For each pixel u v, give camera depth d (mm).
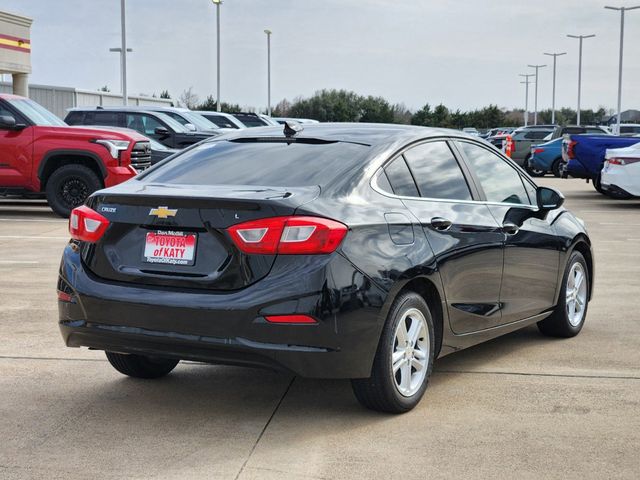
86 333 4641
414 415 4750
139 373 5375
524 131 33781
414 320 4766
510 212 5703
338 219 4375
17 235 12688
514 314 5789
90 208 4746
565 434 4449
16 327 6762
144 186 4820
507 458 4113
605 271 9711
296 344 4230
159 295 4406
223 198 4340
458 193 5344
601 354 6109
